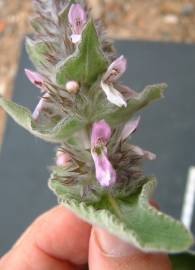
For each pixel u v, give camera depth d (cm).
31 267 10
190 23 24
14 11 25
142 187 6
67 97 7
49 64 7
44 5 7
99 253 8
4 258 10
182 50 16
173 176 14
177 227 5
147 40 16
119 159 7
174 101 15
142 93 6
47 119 7
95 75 6
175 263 9
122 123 7
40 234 10
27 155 15
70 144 7
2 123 20
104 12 24
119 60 6
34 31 7
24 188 14
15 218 14
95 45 6
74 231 10
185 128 15
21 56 16
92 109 7
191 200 14
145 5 24
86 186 7
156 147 14
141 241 5
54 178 7
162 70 16
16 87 16
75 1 7
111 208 6
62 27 7
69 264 10
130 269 8
